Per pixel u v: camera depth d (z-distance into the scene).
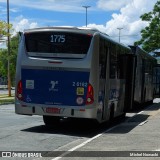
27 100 15.38
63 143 12.72
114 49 17.59
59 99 15.05
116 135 14.13
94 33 14.99
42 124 17.91
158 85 36.75
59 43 15.12
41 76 15.25
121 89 19.62
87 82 14.85
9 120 19.50
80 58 14.93
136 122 19.06
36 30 15.41
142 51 27.06
